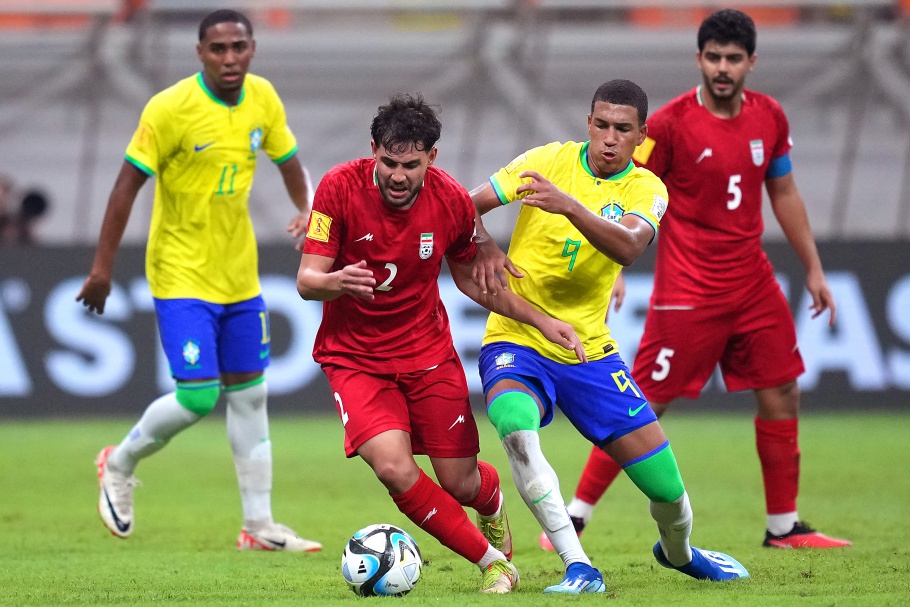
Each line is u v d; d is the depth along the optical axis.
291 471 35.44
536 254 17.94
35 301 47.47
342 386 17.28
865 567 19.34
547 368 17.70
